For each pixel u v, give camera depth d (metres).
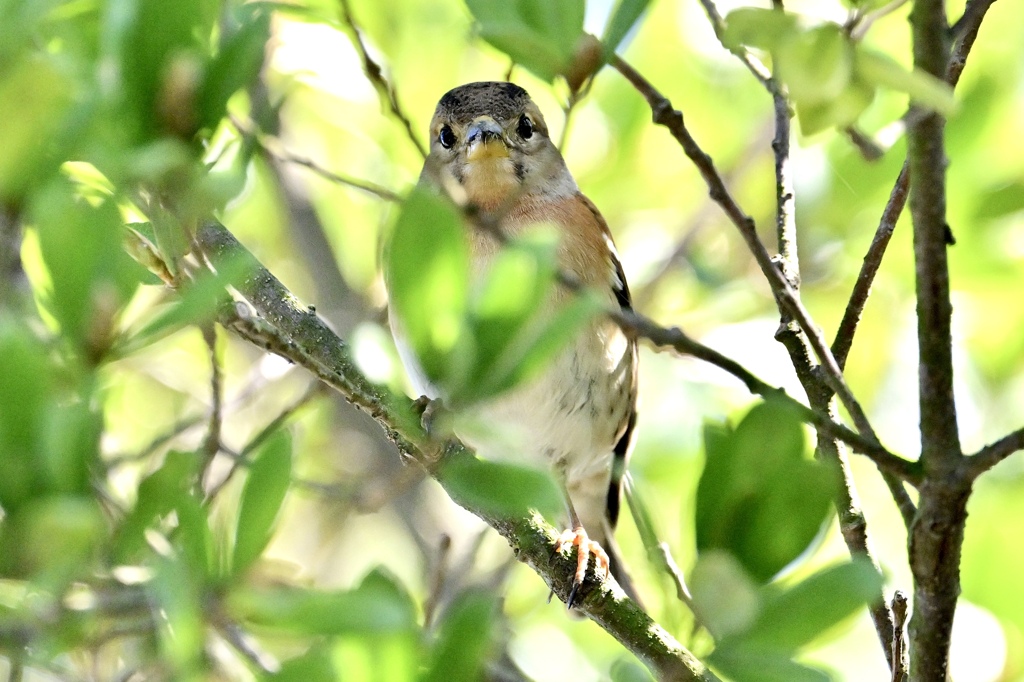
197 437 9.93
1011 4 9.29
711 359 4.39
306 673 3.89
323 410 11.58
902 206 5.91
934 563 4.76
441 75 10.90
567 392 8.55
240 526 3.85
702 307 11.20
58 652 3.71
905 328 10.27
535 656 10.07
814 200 10.46
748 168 11.48
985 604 9.33
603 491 9.41
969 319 9.93
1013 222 8.97
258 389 9.24
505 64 11.00
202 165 4.02
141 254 4.70
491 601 4.09
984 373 10.30
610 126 11.46
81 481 3.52
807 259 10.52
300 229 11.60
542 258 3.74
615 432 8.92
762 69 5.79
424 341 3.71
